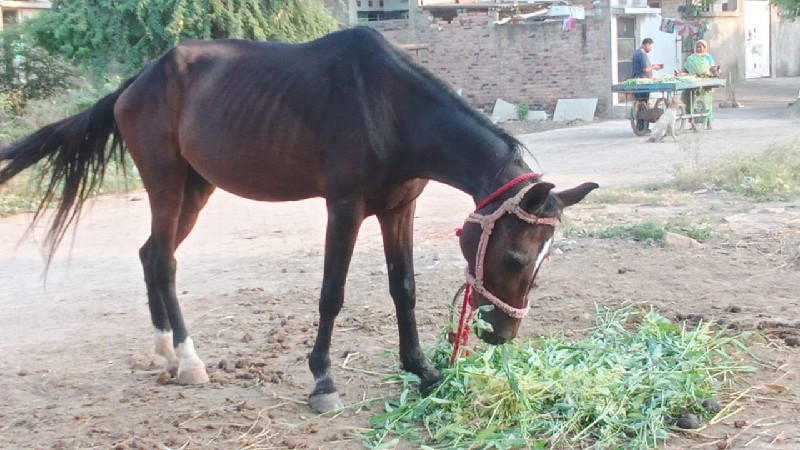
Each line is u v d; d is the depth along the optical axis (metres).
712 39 33.19
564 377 4.89
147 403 5.35
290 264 8.96
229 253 9.59
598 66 25.56
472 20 27.20
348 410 5.12
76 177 6.15
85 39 18.00
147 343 6.63
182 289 8.10
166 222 5.82
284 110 5.13
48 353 6.45
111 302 7.86
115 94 6.07
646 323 5.92
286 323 6.84
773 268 7.95
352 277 8.20
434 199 12.60
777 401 5.02
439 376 5.23
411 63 4.96
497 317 4.54
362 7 30.78
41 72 17.94
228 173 5.43
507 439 4.50
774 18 36.84
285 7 18.62
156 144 5.75
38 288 8.45
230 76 5.43
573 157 16.47
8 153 6.07
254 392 5.46
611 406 4.68
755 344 5.95
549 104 26.47
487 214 4.52
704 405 4.88
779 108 24.64
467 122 4.76
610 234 9.26
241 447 4.66
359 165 4.91
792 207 10.54
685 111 19.50
